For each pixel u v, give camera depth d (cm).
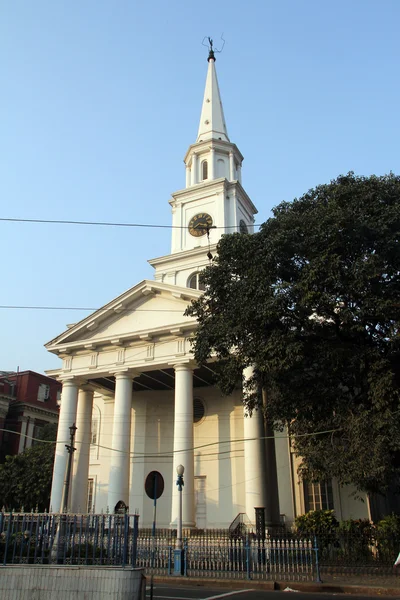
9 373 5578
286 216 1712
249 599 1188
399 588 1370
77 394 2845
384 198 1638
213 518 2719
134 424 3133
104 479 3034
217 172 3988
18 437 4566
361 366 1530
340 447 1591
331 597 1248
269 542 1816
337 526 2180
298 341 1590
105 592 856
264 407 1841
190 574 1711
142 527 2753
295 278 1670
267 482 2395
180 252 3581
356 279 1479
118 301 2820
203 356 1836
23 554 932
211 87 4381
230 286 1780
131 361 2686
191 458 2383
